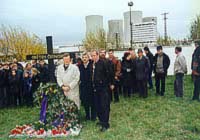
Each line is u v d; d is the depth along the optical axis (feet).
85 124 14.89
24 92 21.72
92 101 15.47
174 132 12.79
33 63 21.99
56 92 14.49
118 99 20.62
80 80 15.52
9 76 21.53
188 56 39.24
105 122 13.76
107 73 13.79
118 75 20.48
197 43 19.57
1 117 18.15
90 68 15.44
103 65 13.79
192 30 55.72
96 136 12.70
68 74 14.83
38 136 13.15
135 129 13.58
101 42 69.41
